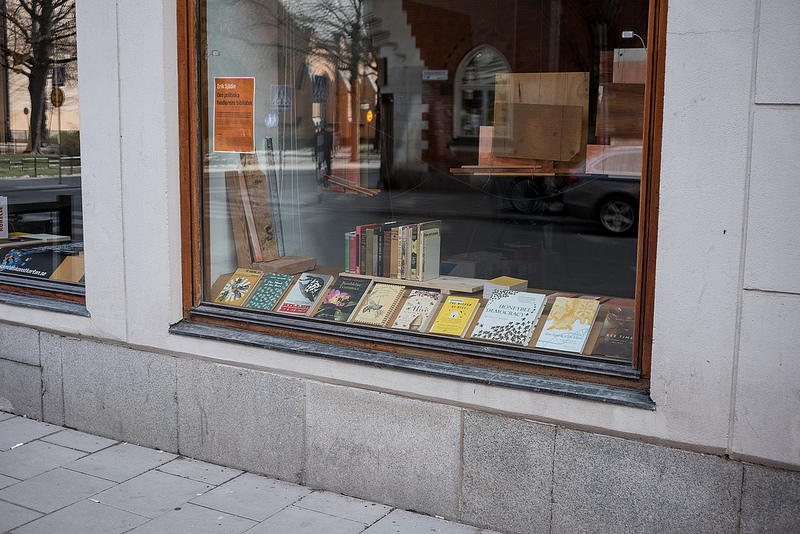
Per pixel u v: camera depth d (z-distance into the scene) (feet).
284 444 12.64
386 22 27.25
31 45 15.35
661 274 9.51
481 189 16.66
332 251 14.20
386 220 14.94
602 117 13.62
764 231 8.86
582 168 13.94
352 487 12.12
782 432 8.99
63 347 14.83
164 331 13.56
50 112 15.07
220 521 11.29
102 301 14.20
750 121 8.83
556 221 14.11
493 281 12.76
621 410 9.88
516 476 10.69
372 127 19.26
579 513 10.31
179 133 13.30
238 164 14.35
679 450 9.61
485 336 11.48
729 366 9.21
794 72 8.51
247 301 13.64
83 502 11.89
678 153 9.26
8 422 15.31
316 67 17.11
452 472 11.18
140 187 13.44
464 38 29.58
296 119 16.15
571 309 11.35
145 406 13.99
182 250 13.56
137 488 12.41
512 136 16.14
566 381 10.52
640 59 12.03
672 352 9.52
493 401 10.73
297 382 12.34
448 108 29.32
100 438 14.55
